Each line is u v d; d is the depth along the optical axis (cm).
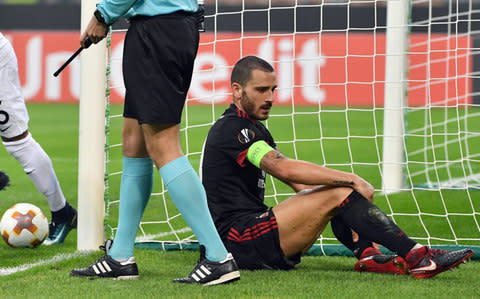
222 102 5694
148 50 962
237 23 5756
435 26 5150
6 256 1291
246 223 1126
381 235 1042
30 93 6231
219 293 958
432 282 1037
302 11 5772
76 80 6200
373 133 3834
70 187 2289
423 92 4997
